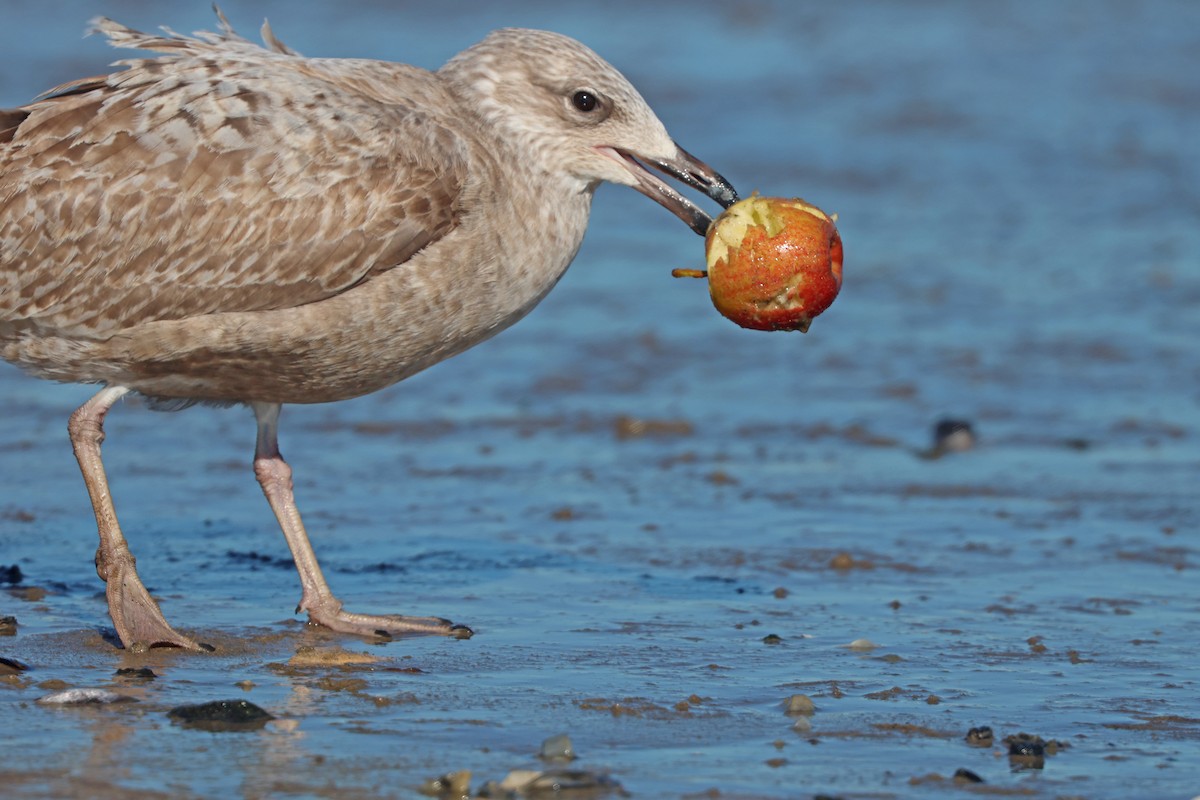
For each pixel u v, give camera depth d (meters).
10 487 15.57
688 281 23.78
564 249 12.24
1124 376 19.69
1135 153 30.00
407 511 15.16
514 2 39.22
